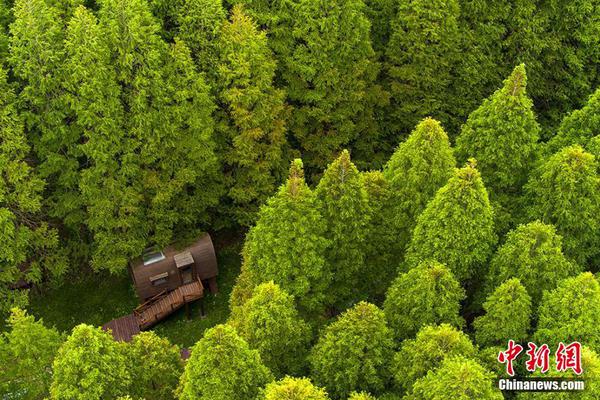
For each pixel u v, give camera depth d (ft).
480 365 62.39
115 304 128.47
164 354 77.82
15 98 104.68
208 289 132.26
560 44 135.03
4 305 116.06
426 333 63.93
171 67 108.37
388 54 132.77
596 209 79.41
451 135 140.67
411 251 81.56
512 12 131.85
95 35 100.73
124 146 109.50
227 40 111.14
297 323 76.48
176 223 124.36
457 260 77.00
